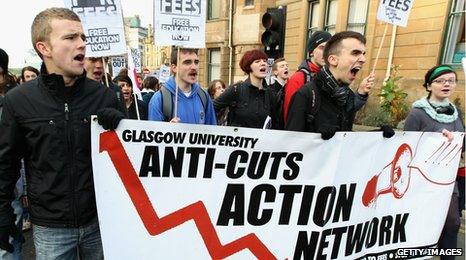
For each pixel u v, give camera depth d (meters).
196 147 1.79
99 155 1.65
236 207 1.89
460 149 2.40
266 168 1.90
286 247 1.99
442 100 2.79
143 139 1.71
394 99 7.76
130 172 1.72
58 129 1.56
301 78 2.84
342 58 2.01
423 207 2.38
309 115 2.07
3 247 1.63
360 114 8.53
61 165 1.59
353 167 2.06
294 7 11.84
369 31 9.12
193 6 2.65
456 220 2.64
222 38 15.41
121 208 1.73
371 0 9.00
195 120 2.81
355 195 2.10
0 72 2.68
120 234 1.74
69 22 1.55
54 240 1.64
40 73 1.62
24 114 1.54
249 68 3.36
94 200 1.70
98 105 1.69
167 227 1.81
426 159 2.33
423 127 2.72
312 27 11.27
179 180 1.80
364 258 2.24
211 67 16.69
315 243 2.04
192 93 2.83
